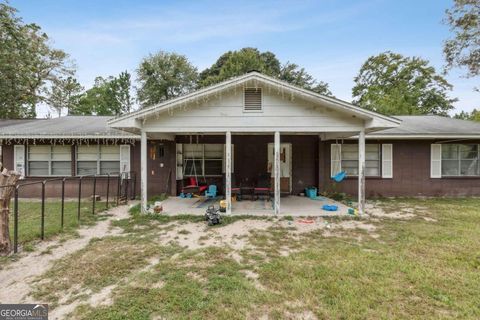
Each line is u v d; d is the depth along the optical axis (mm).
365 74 29547
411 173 10484
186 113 7016
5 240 4352
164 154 10375
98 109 30312
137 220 6547
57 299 3023
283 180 10547
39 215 7012
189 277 3514
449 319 2586
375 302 2895
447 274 3541
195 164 10695
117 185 9883
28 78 18000
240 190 8953
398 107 23203
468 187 10477
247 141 10469
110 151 10398
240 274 3602
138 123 6895
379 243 4832
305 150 10508
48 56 21016
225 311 2740
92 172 10383
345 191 10477
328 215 6871
